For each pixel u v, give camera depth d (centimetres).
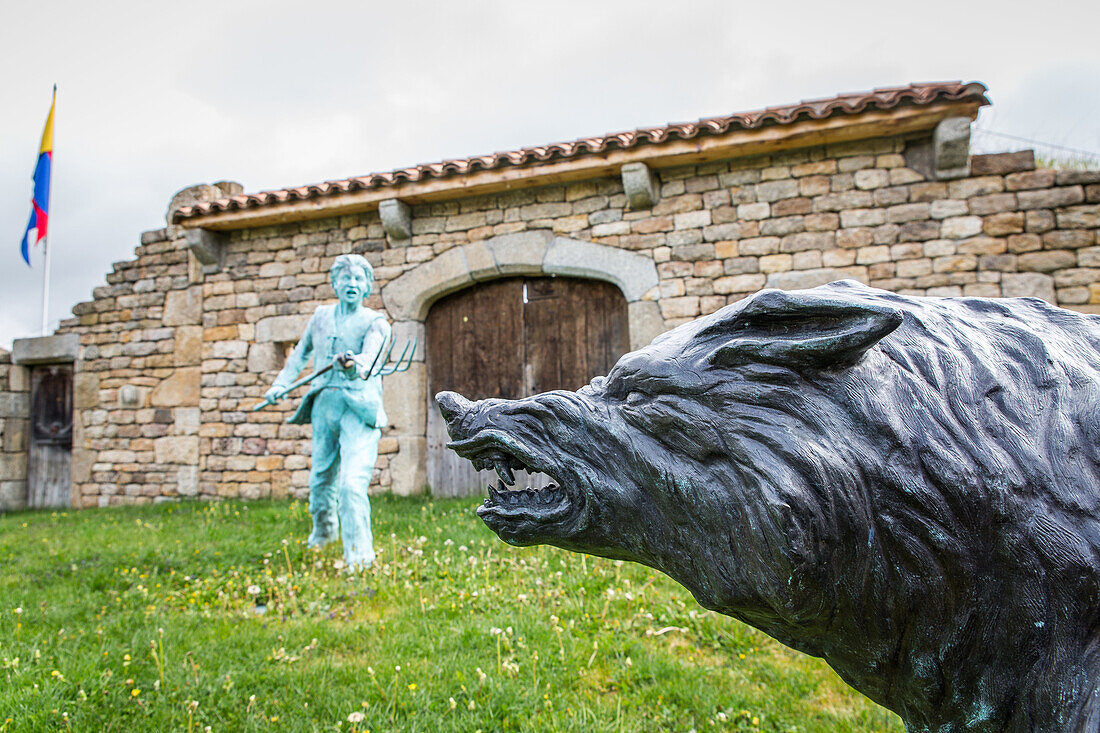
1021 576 83
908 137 656
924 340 96
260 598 420
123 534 612
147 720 266
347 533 470
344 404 503
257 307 867
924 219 647
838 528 85
